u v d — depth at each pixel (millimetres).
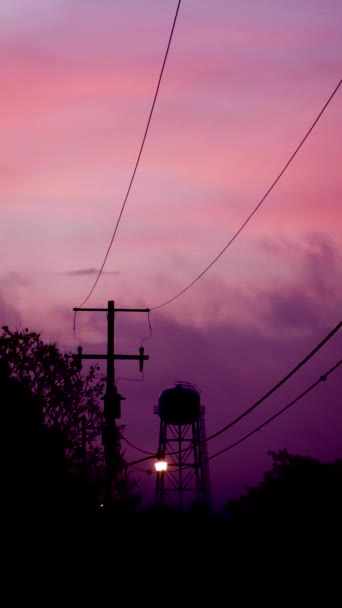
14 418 56719
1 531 52875
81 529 65125
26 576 52750
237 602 51625
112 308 71688
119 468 78125
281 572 51969
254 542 55656
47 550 55938
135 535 85125
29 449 56594
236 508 60156
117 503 77938
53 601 51969
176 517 97125
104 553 66500
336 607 45906
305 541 52188
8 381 62312
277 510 54219
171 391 117562
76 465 68375
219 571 61562
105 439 70000
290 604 48531
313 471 54469
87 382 69688
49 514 57125
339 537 51469
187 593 56531
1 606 48875
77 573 58812
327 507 52781
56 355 67812
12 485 54406
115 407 69562
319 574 50062
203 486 113875
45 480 57719
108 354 70938
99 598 54375
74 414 68250
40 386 67500
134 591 57938
